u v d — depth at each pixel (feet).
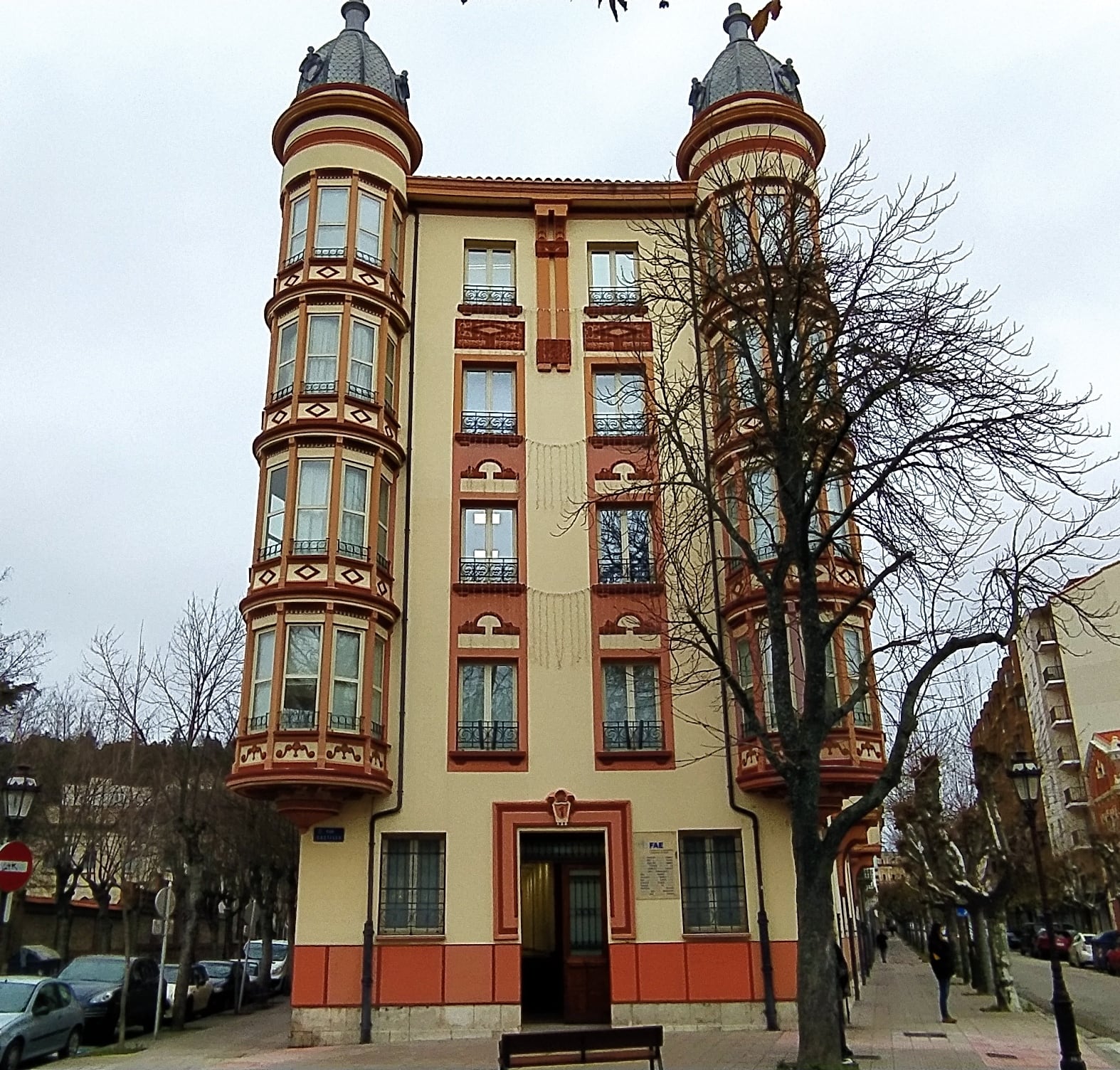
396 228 80.84
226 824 98.37
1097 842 170.81
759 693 67.51
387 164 80.69
